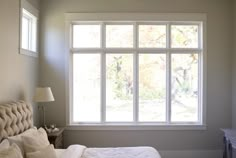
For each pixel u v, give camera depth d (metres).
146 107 5.30
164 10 5.16
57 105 5.16
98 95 5.28
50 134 4.34
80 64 5.29
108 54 5.27
